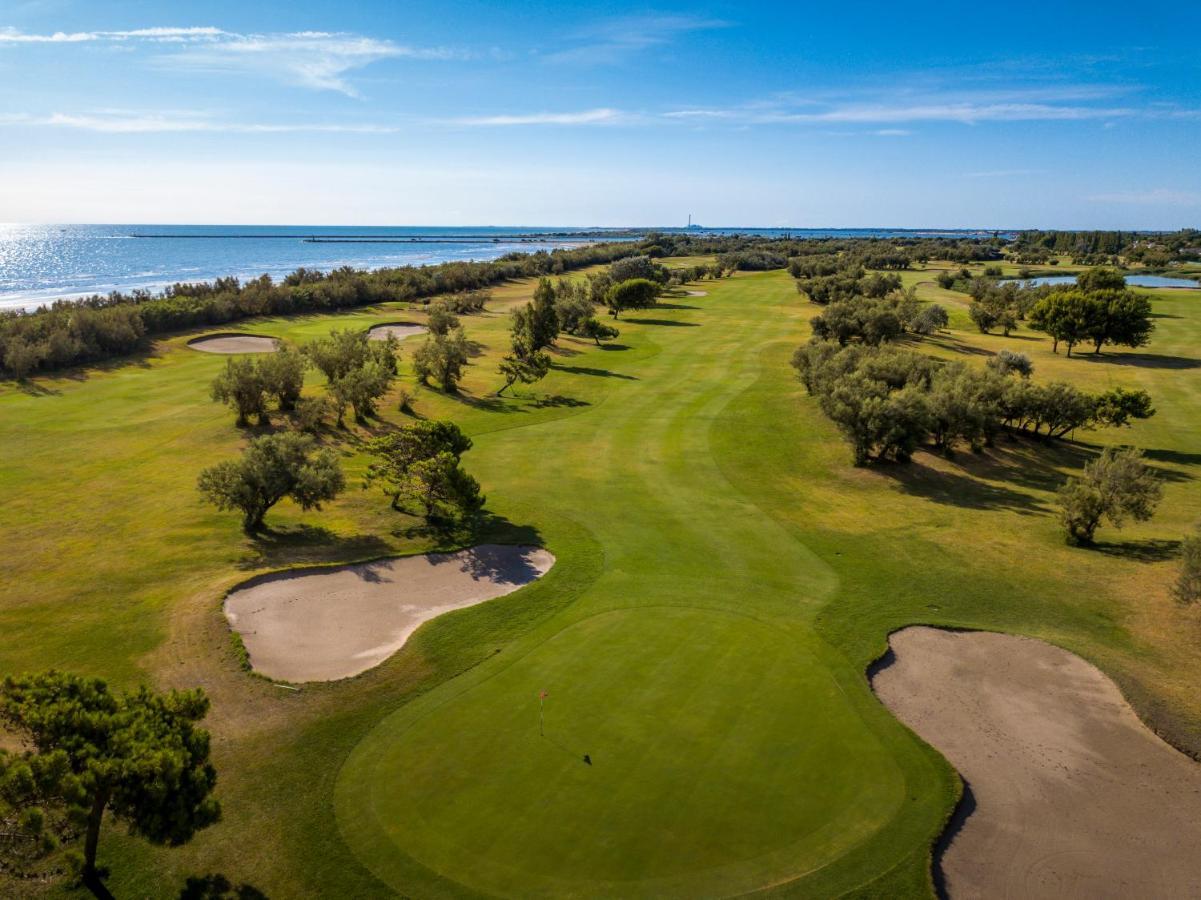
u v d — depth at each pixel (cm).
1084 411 5634
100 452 5028
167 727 1716
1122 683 2647
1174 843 1972
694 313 12156
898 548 3884
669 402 6800
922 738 2350
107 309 8938
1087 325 8856
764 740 2258
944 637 2972
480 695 2473
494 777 2080
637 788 2036
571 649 2769
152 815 1598
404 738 2255
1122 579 3531
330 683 2556
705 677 2591
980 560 3747
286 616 3038
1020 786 2162
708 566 3569
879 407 5091
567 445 5569
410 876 1766
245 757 2173
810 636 2905
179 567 3394
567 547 3753
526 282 16138
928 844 1902
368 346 6969
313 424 5650
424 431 4075
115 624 2877
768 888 1745
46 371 7175
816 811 1980
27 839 1602
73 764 1587
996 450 5609
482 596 3272
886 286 12438
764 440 5747
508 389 7169
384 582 3366
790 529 4116
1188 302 13125
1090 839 1975
